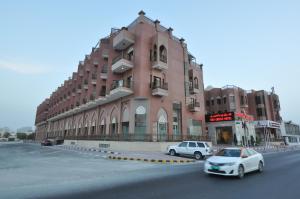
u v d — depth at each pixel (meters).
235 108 48.38
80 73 45.97
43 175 10.30
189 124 33.19
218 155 10.71
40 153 24.81
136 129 26.28
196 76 36.12
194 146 19.08
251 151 11.29
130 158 17.09
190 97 35.03
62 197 6.57
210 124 40.56
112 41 32.06
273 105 58.50
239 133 37.03
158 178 9.59
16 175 10.27
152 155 19.72
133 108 26.92
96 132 35.44
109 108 32.69
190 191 7.25
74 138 42.53
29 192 7.15
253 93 56.91
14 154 23.84
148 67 27.84
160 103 28.06
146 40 28.52
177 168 12.88
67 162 15.52
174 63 32.62
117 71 30.05
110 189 7.57
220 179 9.27
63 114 53.19
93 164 14.42
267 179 9.29
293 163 15.38
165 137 26.67
